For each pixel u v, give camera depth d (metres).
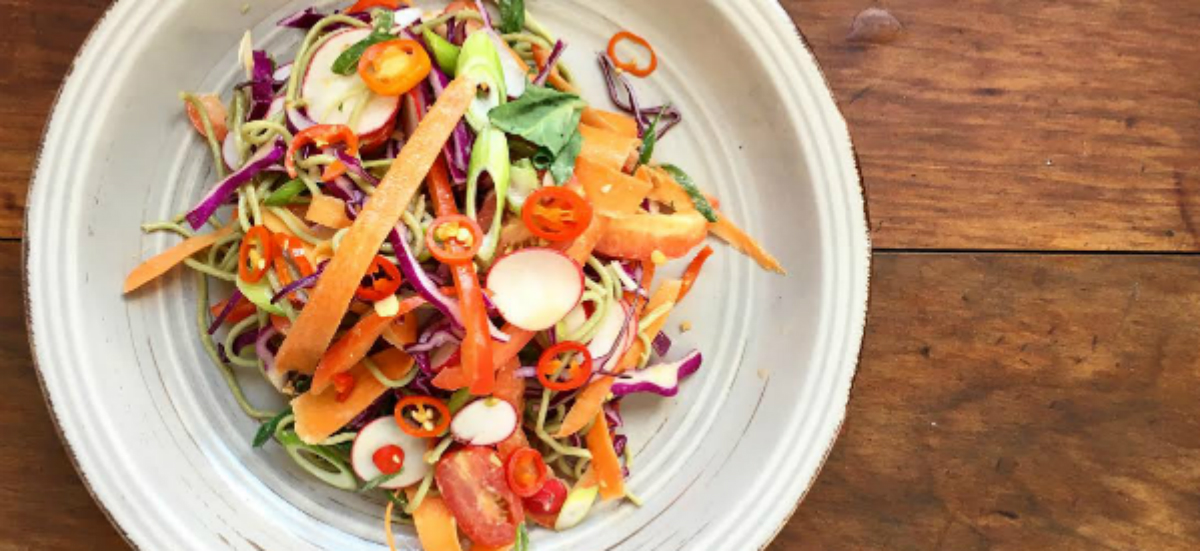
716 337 0.48
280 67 0.46
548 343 0.45
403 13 0.45
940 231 0.51
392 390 0.45
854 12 0.50
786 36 0.45
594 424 0.46
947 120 0.51
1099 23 0.51
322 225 0.44
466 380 0.42
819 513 0.50
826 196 0.46
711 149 0.48
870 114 0.50
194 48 0.44
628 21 0.48
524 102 0.43
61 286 0.42
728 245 0.48
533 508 0.46
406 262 0.42
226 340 0.45
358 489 0.45
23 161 0.47
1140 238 0.51
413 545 0.46
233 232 0.44
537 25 0.47
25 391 0.47
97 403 0.42
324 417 0.43
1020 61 0.51
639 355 0.46
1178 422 0.51
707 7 0.46
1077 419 0.51
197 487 0.44
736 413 0.47
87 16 0.48
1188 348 0.51
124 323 0.44
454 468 0.44
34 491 0.47
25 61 0.47
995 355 0.51
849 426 0.50
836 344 0.45
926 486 0.50
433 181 0.43
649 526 0.47
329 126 0.43
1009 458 0.51
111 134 0.43
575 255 0.43
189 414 0.45
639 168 0.46
